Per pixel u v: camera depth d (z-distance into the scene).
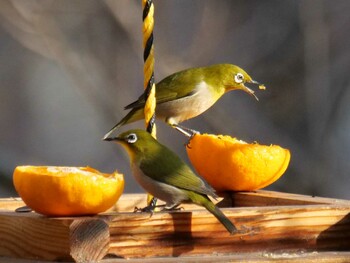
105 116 15.21
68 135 18.48
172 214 6.44
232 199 8.09
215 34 14.73
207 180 8.08
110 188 6.31
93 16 15.12
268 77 14.93
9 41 18.27
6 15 14.36
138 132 7.17
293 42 15.10
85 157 18.16
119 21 14.64
